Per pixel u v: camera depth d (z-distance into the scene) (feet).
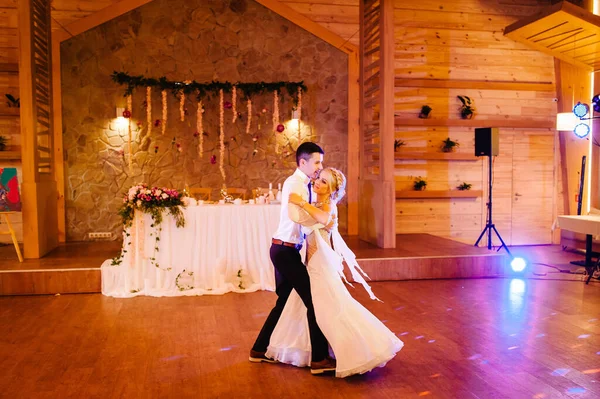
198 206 18.58
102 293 18.30
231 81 27.48
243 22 27.53
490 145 24.91
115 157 26.48
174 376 11.02
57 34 25.59
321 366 10.96
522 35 25.31
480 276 21.22
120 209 18.38
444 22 29.09
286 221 11.08
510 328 14.29
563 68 29.32
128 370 11.35
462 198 29.45
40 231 21.21
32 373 11.19
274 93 27.68
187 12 26.96
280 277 11.65
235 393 10.17
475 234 29.66
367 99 26.81
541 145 30.19
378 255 21.08
